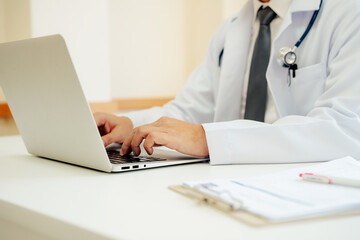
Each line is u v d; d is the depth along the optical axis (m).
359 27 0.98
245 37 1.35
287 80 1.13
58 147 0.83
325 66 1.08
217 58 1.47
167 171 0.73
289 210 0.41
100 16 2.53
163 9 3.13
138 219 0.43
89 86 2.50
